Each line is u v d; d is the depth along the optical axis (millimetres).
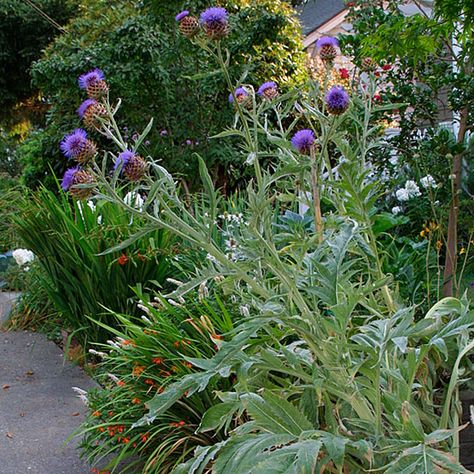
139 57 8797
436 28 4059
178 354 3467
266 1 9539
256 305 2670
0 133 21812
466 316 2352
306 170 3012
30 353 5828
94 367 5180
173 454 3307
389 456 2344
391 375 2412
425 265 4387
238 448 2238
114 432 3350
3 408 4594
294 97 3102
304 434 2178
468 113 4969
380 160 5551
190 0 8609
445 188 5012
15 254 7086
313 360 2490
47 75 9367
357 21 6246
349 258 3859
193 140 9047
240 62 8789
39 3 17109
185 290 2416
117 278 5203
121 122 9391
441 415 2717
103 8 10719
